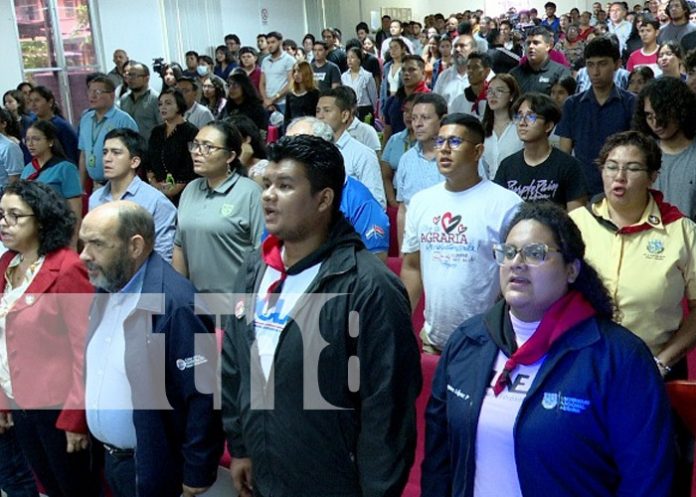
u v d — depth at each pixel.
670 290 2.20
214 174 3.27
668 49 5.39
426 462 1.85
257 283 1.96
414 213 2.78
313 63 9.50
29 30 9.95
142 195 3.60
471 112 5.31
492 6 19.50
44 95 5.95
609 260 2.26
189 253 3.33
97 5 10.82
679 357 2.21
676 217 2.22
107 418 2.23
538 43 5.29
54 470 2.64
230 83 6.50
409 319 1.83
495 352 1.69
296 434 1.81
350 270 1.79
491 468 1.65
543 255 1.59
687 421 1.71
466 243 2.59
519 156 3.40
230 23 13.44
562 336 1.60
